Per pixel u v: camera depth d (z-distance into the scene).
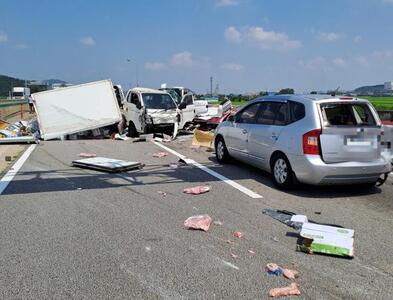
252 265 4.34
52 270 4.17
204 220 5.62
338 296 3.74
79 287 3.83
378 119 7.32
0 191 7.32
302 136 7.08
